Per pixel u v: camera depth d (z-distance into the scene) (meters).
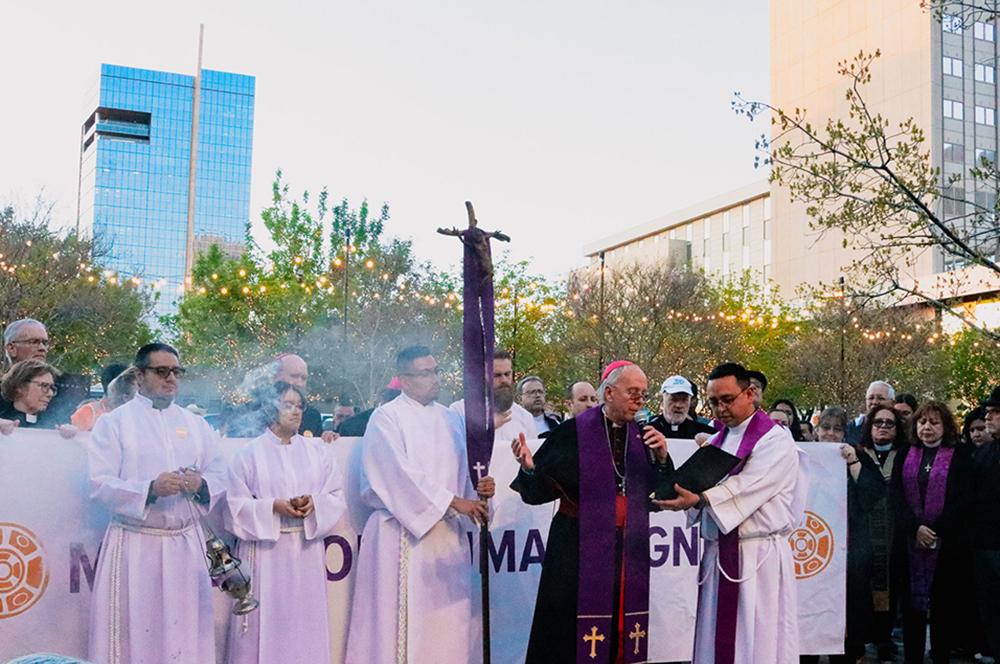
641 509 5.62
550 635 5.54
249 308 28.41
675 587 7.11
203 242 155.25
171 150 167.00
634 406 5.58
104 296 30.97
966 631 7.50
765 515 5.57
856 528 7.50
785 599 5.61
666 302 32.97
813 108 61.94
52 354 29.70
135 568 5.14
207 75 170.38
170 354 5.48
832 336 33.75
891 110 56.72
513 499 6.57
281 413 5.70
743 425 5.77
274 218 28.55
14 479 5.39
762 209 80.06
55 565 5.45
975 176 9.97
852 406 32.22
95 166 163.25
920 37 55.16
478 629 6.30
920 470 7.59
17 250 29.09
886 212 9.34
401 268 27.88
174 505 5.27
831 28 60.94
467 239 5.61
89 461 5.21
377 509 5.86
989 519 7.20
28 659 1.93
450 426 6.02
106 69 165.12
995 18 10.83
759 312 37.78
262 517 5.43
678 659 7.09
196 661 5.25
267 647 5.43
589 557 5.49
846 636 7.36
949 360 32.75
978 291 31.86
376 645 5.66
